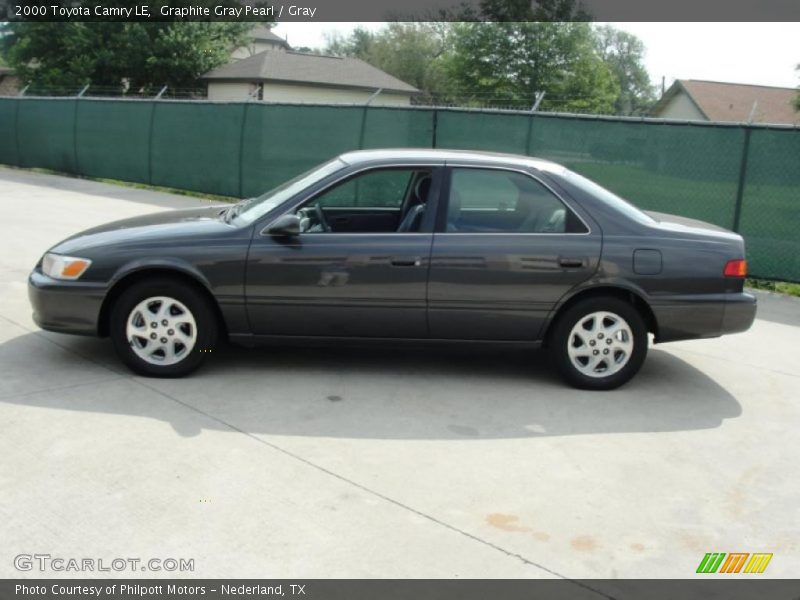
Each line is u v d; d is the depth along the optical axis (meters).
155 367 5.34
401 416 4.87
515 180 5.43
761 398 5.52
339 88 42.28
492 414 4.98
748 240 9.56
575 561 3.37
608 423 4.91
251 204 5.84
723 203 9.68
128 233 5.43
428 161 5.49
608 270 5.30
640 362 5.47
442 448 4.42
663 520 3.74
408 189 5.51
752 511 3.87
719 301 5.37
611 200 5.54
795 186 9.13
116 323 5.28
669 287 5.34
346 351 6.14
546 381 5.66
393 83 44.94
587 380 5.48
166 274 5.30
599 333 5.43
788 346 6.93
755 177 9.41
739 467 4.36
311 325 5.37
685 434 4.79
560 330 5.42
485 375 5.73
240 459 4.16
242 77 38.44
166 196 16.84
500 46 45.91
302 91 40.94
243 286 5.26
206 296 5.34
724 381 5.87
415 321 5.36
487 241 5.30
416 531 3.53
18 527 3.42
